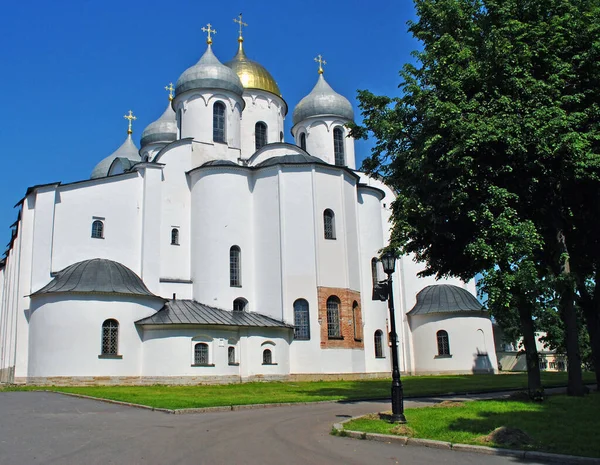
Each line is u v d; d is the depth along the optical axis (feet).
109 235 119.55
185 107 140.36
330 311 122.72
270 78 162.81
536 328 171.12
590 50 63.87
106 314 104.88
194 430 48.06
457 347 147.84
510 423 48.42
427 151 65.21
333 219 126.93
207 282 123.03
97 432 46.21
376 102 75.92
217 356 108.58
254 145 155.12
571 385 69.87
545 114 61.05
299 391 89.25
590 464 35.58
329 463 35.65
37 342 102.83
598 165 60.64
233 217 126.41
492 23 67.62
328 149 156.46
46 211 112.98
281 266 122.11
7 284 129.49
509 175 64.49
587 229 71.77
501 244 61.41
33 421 52.90
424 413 54.85
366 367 131.54
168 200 128.16
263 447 40.52
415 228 68.39
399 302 152.56
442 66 67.72
